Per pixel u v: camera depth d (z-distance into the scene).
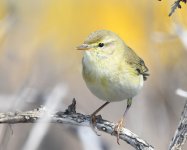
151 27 15.80
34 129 11.02
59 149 14.73
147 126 14.29
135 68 10.45
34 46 16.70
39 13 17.73
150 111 14.56
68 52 17.48
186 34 12.02
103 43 10.48
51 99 11.77
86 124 9.62
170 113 14.53
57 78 15.89
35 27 17.39
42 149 14.65
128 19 17.02
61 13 18.50
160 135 14.18
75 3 18.31
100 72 10.23
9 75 15.65
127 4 17.22
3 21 15.43
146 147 9.37
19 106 12.25
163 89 14.77
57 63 16.72
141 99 14.62
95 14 17.98
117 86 10.23
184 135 8.62
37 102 12.40
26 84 12.78
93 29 17.97
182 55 15.05
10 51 16.00
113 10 17.61
